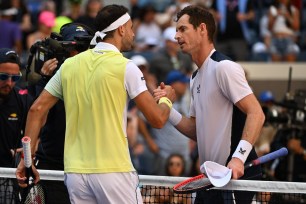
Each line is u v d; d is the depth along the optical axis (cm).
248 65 4312
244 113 1831
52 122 2039
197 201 1934
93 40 1798
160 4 4541
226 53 4325
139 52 4009
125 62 1723
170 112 1848
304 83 4312
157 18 4400
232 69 1800
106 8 1764
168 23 4362
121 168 1703
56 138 2047
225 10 4316
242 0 4322
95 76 1722
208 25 1842
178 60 3906
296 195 2158
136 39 4253
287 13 4447
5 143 2172
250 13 4344
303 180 2703
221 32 4322
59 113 2031
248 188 1817
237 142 1838
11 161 2183
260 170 1883
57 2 4597
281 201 2170
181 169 3139
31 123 1783
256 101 1794
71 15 4150
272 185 1814
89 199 1733
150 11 4303
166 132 3434
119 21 1750
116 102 1712
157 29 4319
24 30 4303
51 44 1997
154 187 2092
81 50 2002
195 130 1948
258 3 4447
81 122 1731
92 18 3078
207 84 1836
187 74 3903
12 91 2183
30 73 2080
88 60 1748
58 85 1777
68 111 1748
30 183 1838
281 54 4400
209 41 1850
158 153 3438
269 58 4381
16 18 4334
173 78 3500
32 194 1877
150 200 2095
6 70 2138
